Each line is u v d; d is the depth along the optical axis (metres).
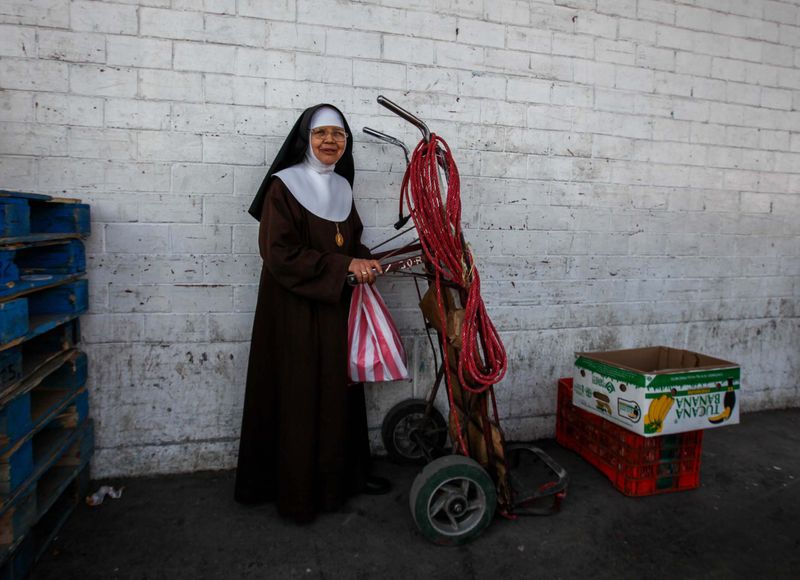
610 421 2.60
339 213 2.35
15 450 1.72
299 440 2.21
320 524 2.27
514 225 3.02
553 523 2.32
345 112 2.70
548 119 3.02
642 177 3.24
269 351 2.30
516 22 2.92
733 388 2.47
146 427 2.60
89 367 2.51
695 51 3.28
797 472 2.84
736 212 3.49
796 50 3.51
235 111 2.55
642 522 2.34
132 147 2.46
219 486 2.55
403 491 2.55
